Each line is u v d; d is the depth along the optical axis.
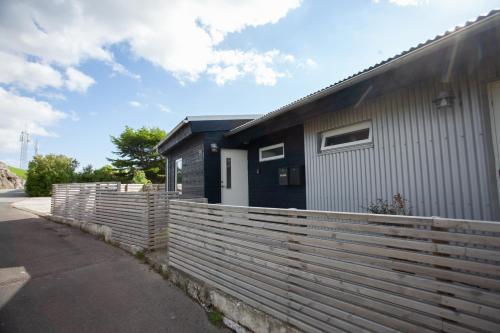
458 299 1.35
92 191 7.28
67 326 2.69
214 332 2.56
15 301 3.25
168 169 10.88
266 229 2.44
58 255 5.14
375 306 1.67
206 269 3.14
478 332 1.29
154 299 3.24
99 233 6.64
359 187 3.97
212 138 6.79
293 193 5.31
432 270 1.45
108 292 3.47
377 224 1.72
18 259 4.91
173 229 3.87
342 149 4.27
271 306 2.32
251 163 6.84
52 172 21.98
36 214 10.92
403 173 3.40
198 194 7.04
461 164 2.86
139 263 4.56
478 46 2.36
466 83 2.84
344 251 1.86
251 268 2.55
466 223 1.35
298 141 5.22
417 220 1.54
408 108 3.37
